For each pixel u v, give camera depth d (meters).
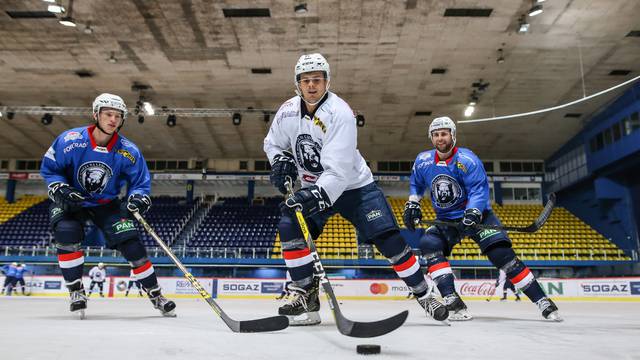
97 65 14.66
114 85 16.08
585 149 19.92
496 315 4.96
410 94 16.59
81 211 3.57
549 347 1.91
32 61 14.38
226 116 18.61
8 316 3.84
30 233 21.34
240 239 20.91
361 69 14.77
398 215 22.05
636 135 16.30
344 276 18.30
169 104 17.58
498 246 3.98
